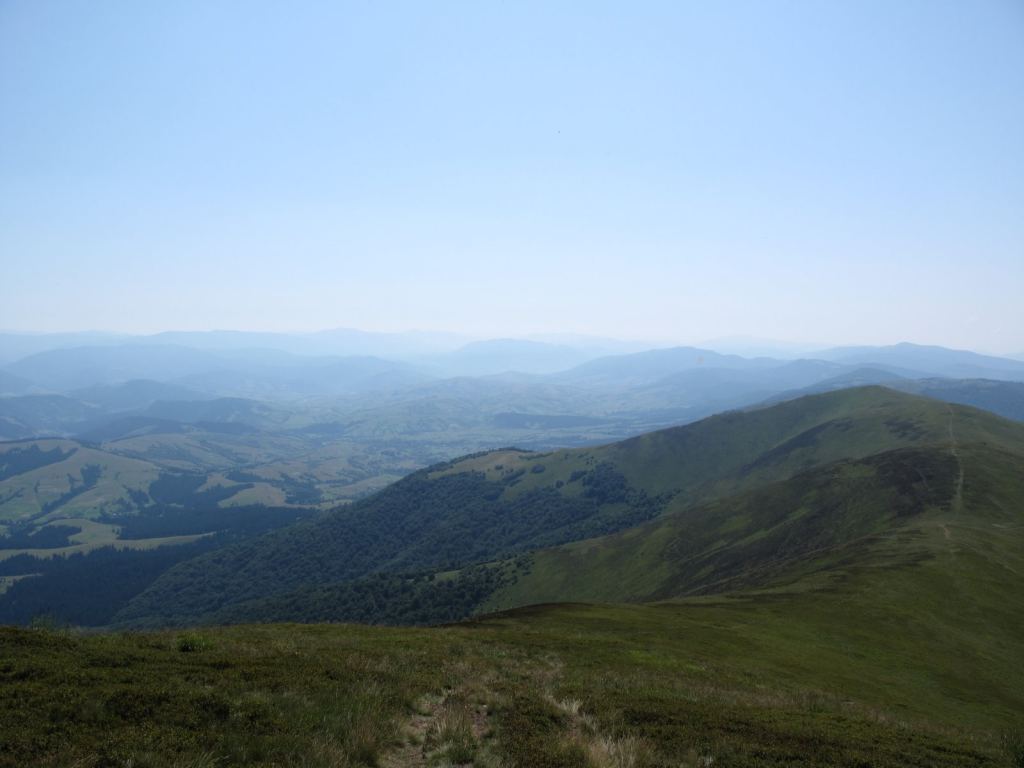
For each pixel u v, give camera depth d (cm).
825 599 5606
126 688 1282
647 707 1823
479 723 1511
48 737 1000
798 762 1418
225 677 1535
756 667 3656
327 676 1700
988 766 1638
